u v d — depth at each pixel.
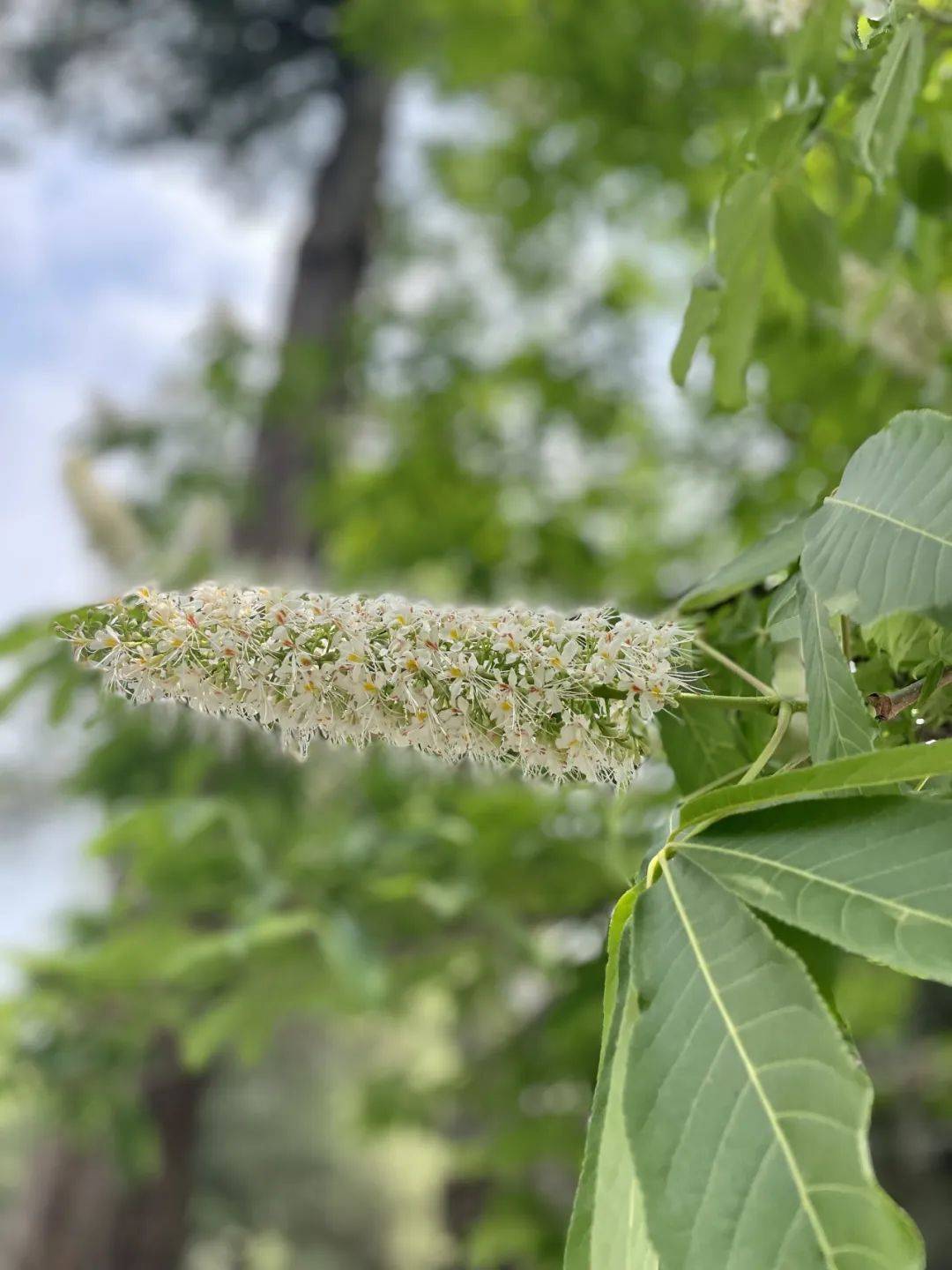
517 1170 5.54
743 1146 0.99
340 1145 16.11
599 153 6.58
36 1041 4.52
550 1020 3.94
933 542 1.24
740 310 2.23
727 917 1.13
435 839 4.32
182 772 4.70
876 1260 0.91
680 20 5.62
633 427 7.38
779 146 2.07
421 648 1.47
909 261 2.73
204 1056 4.16
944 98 2.35
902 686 1.67
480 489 7.16
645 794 3.63
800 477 4.81
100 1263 7.91
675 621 1.92
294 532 8.48
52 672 3.55
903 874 1.07
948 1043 6.32
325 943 3.61
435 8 7.28
